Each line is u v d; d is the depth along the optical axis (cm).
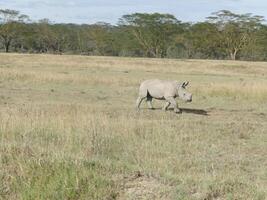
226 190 1014
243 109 2697
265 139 1803
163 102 2811
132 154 1491
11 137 1570
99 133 1680
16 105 2498
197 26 12388
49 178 1048
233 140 1767
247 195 991
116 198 983
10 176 1059
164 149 1564
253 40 11906
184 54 12725
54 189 1010
